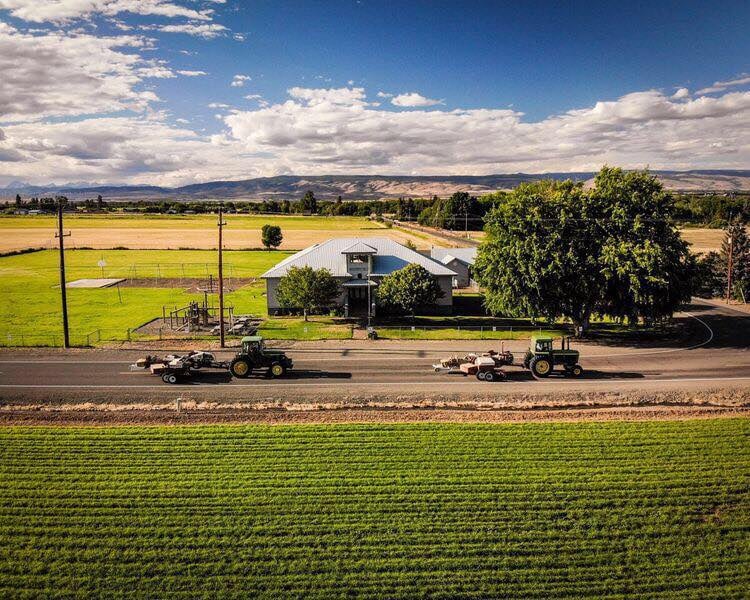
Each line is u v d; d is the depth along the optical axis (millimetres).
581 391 35688
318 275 54906
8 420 30891
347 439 28344
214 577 18719
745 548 20359
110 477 24609
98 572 18906
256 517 21812
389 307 60188
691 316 60594
